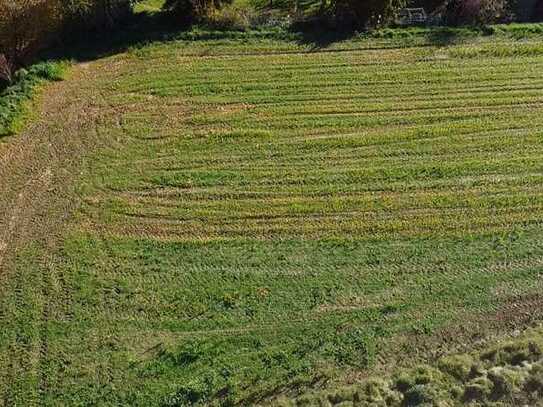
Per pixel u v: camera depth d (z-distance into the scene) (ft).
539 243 61.00
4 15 82.53
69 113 78.64
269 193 67.10
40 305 56.03
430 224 63.16
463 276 57.88
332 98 80.69
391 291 56.70
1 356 52.24
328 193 66.90
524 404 48.55
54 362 51.85
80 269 59.26
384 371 50.98
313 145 73.15
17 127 75.36
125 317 55.01
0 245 61.72
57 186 68.23
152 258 60.18
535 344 51.80
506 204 65.26
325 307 55.47
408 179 68.39
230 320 54.60
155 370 51.03
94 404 49.11
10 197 66.85
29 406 49.03
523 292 56.49
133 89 83.05
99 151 72.79
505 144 72.84
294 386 50.03
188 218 64.44
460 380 50.11
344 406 48.26
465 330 53.67
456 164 70.23
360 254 60.13
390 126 76.02
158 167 70.59
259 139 74.33
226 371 50.80
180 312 55.31
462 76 84.02
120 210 65.31
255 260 59.77
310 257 59.98
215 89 82.74
